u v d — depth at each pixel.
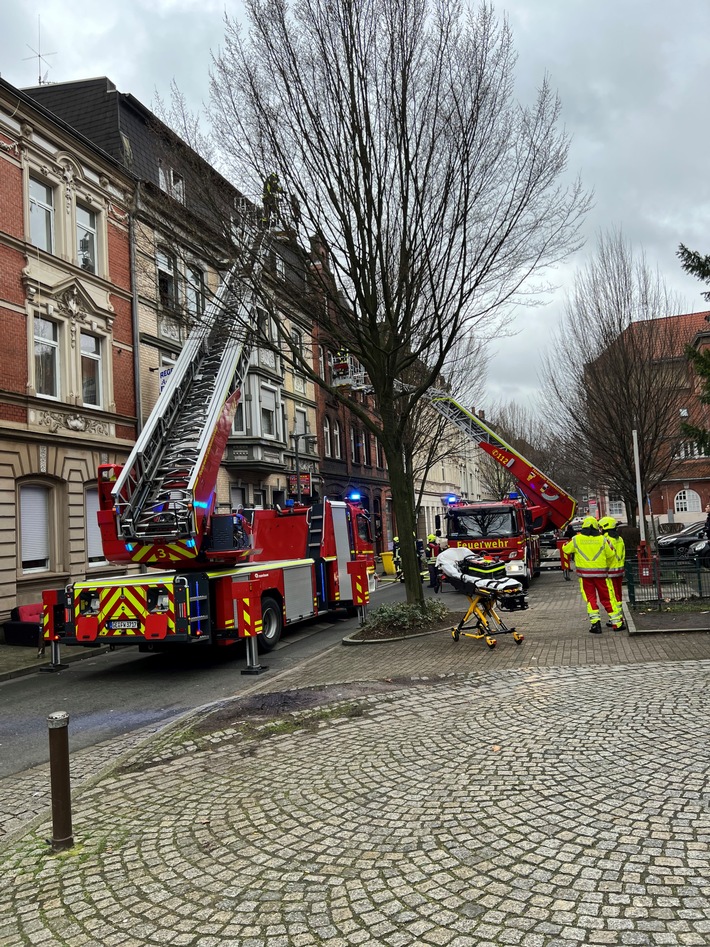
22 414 15.02
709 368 15.12
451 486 57.53
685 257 16.66
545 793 4.17
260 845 3.78
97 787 5.02
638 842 3.46
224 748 5.70
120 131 19.25
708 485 48.19
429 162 10.29
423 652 9.49
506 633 10.59
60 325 16.53
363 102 10.20
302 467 29.14
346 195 10.44
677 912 2.83
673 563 12.22
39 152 15.91
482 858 3.42
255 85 10.18
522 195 10.49
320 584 13.65
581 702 6.14
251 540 12.05
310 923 2.97
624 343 21.41
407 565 12.01
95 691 8.97
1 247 14.70
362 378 30.12
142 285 19.19
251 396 24.06
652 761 4.57
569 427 26.27
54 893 3.41
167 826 4.15
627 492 24.14
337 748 5.42
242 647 11.62
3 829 4.49
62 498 16.22
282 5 9.95
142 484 10.39
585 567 10.05
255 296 11.62
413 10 10.06
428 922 2.90
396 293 11.23
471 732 5.53
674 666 7.36
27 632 13.16
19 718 7.68
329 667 9.01
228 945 2.86
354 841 3.73
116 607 9.59
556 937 2.72
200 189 10.56
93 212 18.05
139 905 3.24
